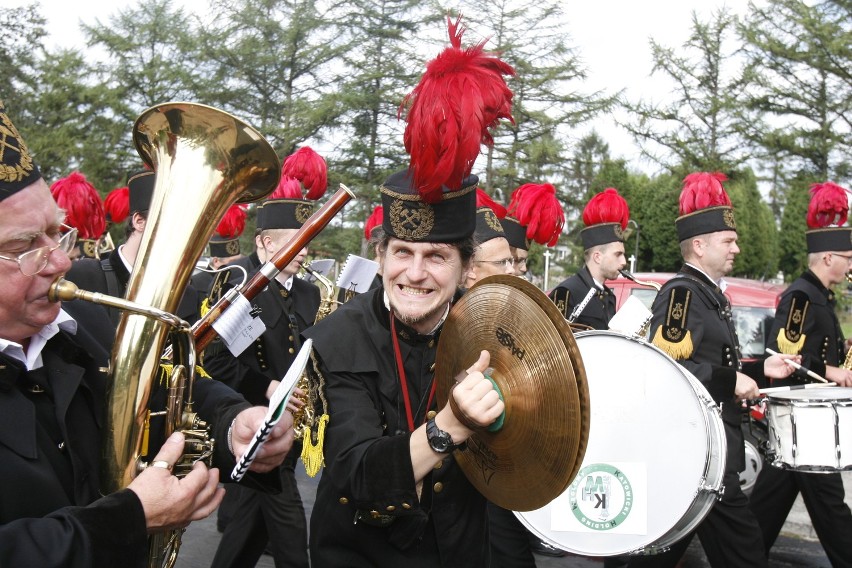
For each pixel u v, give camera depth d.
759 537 4.07
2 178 1.73
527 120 25.22
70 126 33.00
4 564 1.55
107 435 1.84
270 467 2.20
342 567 2.33
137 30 34.09
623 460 3.13
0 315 1.78
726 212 4.61
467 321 2.17
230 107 30.17
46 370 1.92
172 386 1.97
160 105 2.06
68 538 1.63
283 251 2.41
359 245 26.69
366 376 2.30
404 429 2.30
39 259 1.76
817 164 26.38
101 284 4.02
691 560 5.45
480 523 2.38
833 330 5.66
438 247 2.22
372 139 27.08
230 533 4.25
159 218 2.00
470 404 1.92
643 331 3.78
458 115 2.05
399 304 2.26
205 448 2.02
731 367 4.44
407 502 2.01
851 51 24.41
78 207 5.62
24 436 1.77
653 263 30.20
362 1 27.47
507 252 3.92
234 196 2.14
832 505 4.72
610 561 4.67
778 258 33.69
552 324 1.88
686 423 3.13
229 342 2.38
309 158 5.51
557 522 3.09
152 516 1.79
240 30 29.62
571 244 29.64
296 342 4.75
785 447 4.19
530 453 1.98
